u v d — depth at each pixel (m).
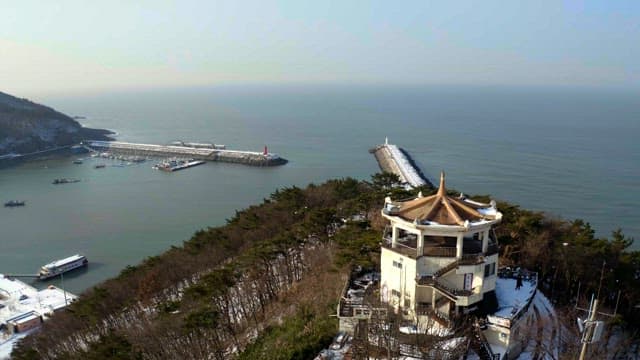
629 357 62.41
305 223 84.25
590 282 70.62
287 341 57.03
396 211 59.97
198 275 85.12
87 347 68.81
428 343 48.69
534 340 54.53
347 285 63.03
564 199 171.25
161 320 66.06
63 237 153.88
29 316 100.44
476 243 57.94
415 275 55.03
